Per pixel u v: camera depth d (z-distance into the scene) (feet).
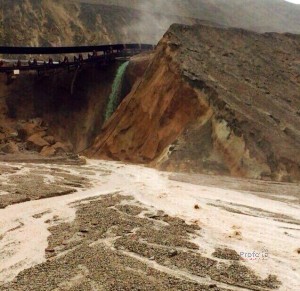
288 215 76.02
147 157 154.81
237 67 164.86
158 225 69.36
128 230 66.08
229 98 140.67
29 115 204.85
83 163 156.15
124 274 47.91
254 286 45.24
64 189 102.73
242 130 127.34
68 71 210.59
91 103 208.23
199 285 45.06
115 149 167.73
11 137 192.54
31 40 272.10
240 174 120.67
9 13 277.23
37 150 183.11
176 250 56.49
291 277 47.73
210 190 100.48
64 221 74.13
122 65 210.38
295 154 119.24
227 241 60.75
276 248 57.62
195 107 147.13
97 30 304.09
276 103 147.33
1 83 209.15
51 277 48.21
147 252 55.47
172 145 140.87
